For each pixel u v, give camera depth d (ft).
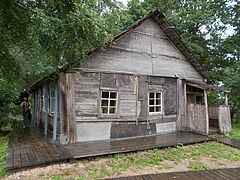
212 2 47.09
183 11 46.01
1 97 25.72
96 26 16.37
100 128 21.35
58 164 14.02
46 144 18.45
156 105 26.22
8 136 23.79
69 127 19.48
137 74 24.47
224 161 15.89
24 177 12.14
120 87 22.97
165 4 50.21
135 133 23.66
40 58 20.99
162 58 27.45
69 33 16.37
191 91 31.53
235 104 43.57
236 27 46.37
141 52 25.31
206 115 24.95
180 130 28.09
